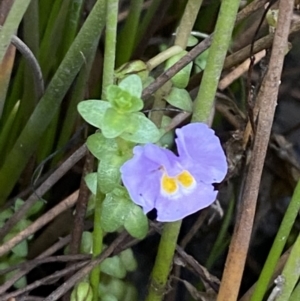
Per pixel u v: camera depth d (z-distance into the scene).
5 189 0.08
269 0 0.07
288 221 0.06
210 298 0.07
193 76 0.08
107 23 0.05
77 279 0.06
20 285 0.08
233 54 0.07
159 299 0.07
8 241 0.07
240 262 0.06
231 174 0.07
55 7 0.08
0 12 0.06
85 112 0.05
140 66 0.06
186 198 0.05
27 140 0.07
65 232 0.08
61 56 0.08
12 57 0.07
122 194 0.06
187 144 0.05
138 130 0.05
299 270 0.06
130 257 0.08
